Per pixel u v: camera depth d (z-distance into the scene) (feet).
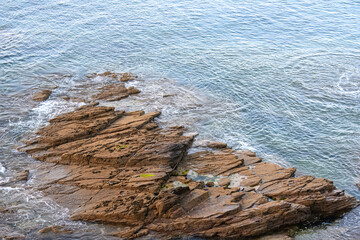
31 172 136.46
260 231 114.52
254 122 173.06
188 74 211.00
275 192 126.31
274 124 172.04
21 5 297.33
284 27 270.87
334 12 297.33
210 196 123.03
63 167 138.00
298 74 213.46
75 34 253.65
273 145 158.71
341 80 209.15
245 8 298.97
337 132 167.43
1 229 113.19
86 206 120.98
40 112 169.37
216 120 172.76
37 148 145.38
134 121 160.86
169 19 277.23
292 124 172.55
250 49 239.71
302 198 123.54
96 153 137.90
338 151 155.53
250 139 161.89
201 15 284.61
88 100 179.93
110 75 205.77
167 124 166.91
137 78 204.54
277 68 218.79
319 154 154.10
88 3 305.12
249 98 191.21
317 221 123.34
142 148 140.15
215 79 206.49
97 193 125.80
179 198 118.62
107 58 226.17
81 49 234.99
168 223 114.11
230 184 130.93
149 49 237.66
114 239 111.75
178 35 255.29
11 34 250.57
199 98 189.47
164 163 135.13
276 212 117.29
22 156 143.64
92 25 266.77
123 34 255.09
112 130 153.07
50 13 285.02
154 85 198.59
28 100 178.40
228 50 237.66
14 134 154.81
